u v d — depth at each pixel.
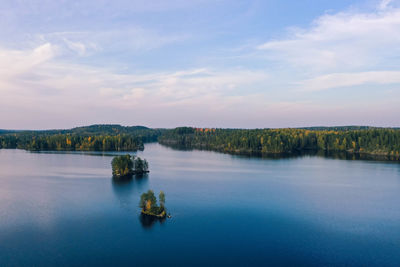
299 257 73.38
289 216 100.50
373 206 111.75
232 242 81.31
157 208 102.88
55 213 102.94
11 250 76.25
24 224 92.94
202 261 71.44
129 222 94.94
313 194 128.75
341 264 70.06
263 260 72.00
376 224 93.69
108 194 127.88
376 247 78.31
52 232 87.12
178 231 88.19
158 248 77.75
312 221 96.12
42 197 122.88
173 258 72.81
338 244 80.00
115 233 86.69
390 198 122.56
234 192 131.88
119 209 107.25
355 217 99.75
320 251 76.25
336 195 127.19
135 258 72.62
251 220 96.94
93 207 109.56
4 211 104.62
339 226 92.06
